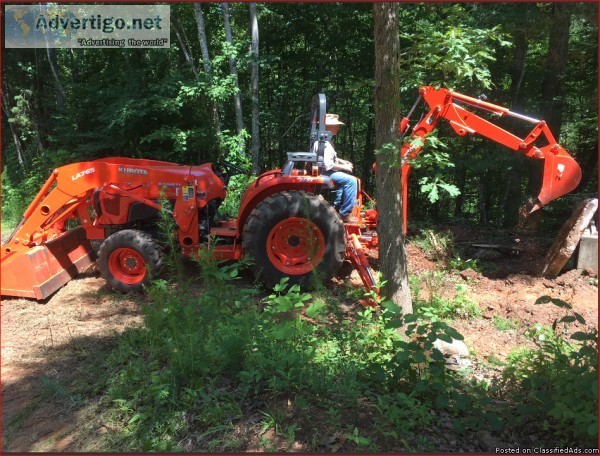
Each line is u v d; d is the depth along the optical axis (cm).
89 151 1048
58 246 550
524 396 296
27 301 507
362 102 1322
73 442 275
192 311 343
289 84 1318
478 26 740
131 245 511
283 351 313
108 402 309
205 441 263
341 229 520
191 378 307
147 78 1054
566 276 592
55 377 349
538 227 826
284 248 525
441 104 553
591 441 251
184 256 554
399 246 420
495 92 948
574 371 259
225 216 636
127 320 454
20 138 1372
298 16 1229
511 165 919
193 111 1045
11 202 1021
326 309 409
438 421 273
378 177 413
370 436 262
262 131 1339
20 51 1281
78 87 1088
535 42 977
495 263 671
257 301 500
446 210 1423
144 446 256
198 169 547
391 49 372
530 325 460
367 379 313
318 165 554
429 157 388
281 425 272
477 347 412
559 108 946
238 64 994
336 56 1293
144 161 559
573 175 545
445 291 554
